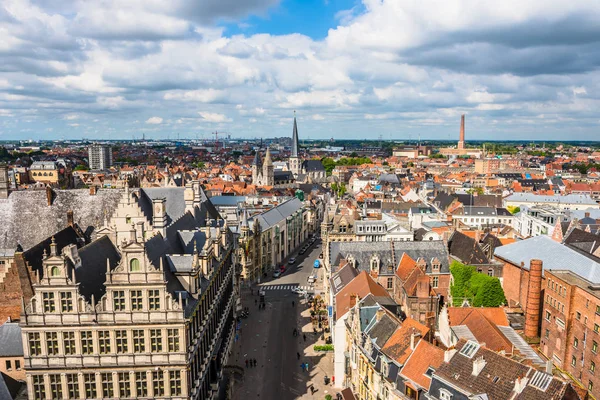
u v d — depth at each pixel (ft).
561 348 297.33
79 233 309.42
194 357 232.12
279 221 611.47
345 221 520.01
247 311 429.38
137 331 213.66
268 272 565.12
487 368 188.75
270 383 306.76
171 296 212.02
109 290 209.05
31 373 211.00
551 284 310.86
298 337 376.07
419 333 230.68
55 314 207.82
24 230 315.58
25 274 248.32
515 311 357.00
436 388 197.47
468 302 358.64
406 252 411.13
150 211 345.92
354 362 282.36
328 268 415.85
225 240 350.84
